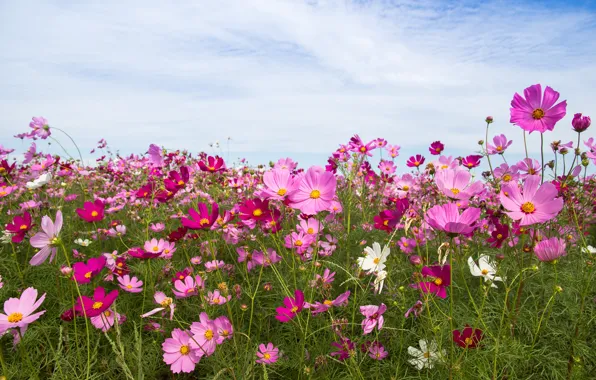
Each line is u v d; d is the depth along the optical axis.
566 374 0.67
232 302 0.84
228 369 0.59
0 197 1.46
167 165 1.96
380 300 0.88
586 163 0.95
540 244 0.62
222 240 1.14
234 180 1.55
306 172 0.70
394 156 1.86
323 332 0.78
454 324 0.77
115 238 1.30
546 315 0.78
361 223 1.29
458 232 0.48
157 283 0.98
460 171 0.63
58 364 0.59
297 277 0.92
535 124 0.67
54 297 0.92
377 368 0.66
